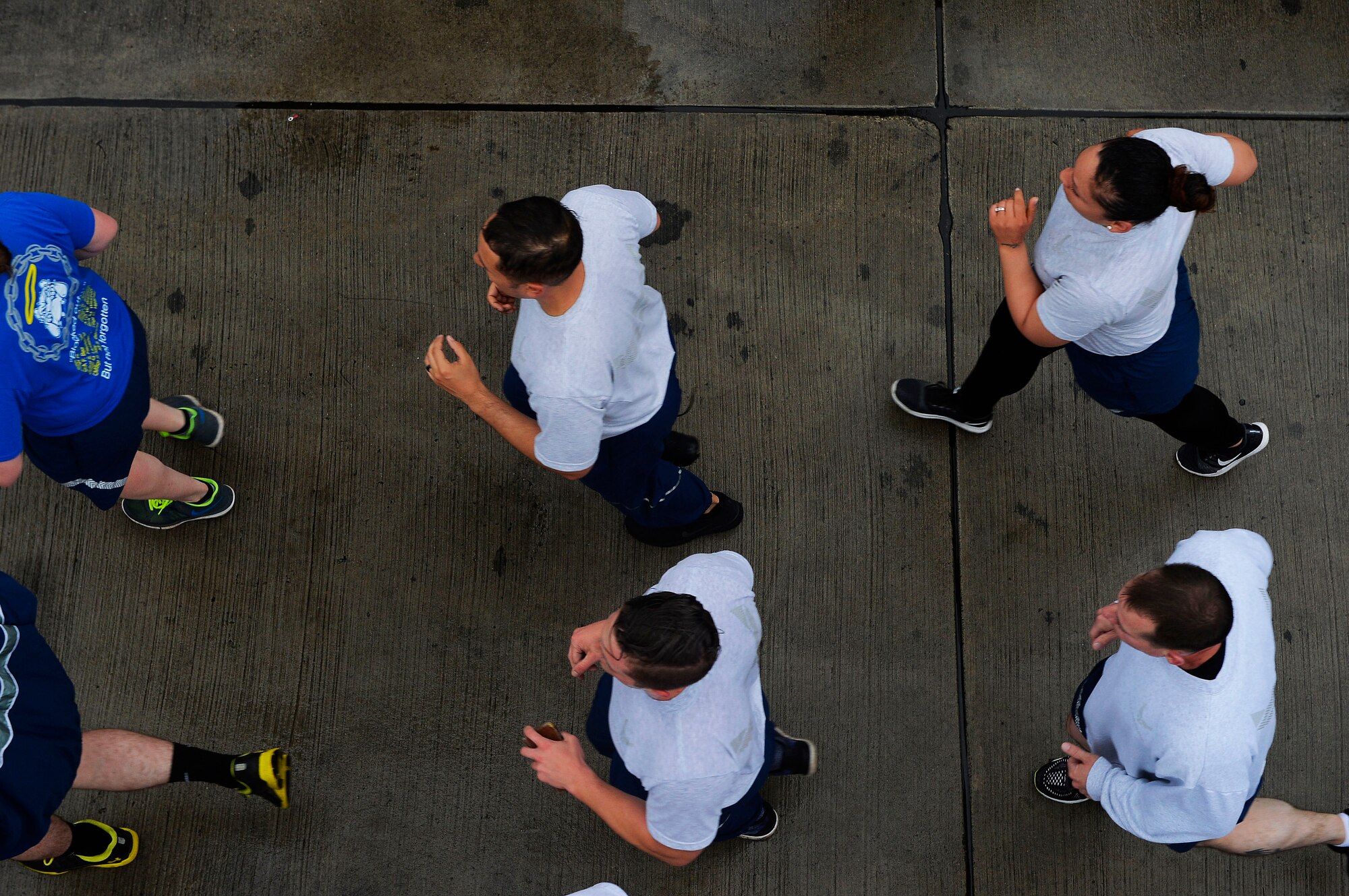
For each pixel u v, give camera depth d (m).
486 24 3.76
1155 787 2.21
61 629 3.16
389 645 3.19
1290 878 3.06
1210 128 3.72
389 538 3.28
